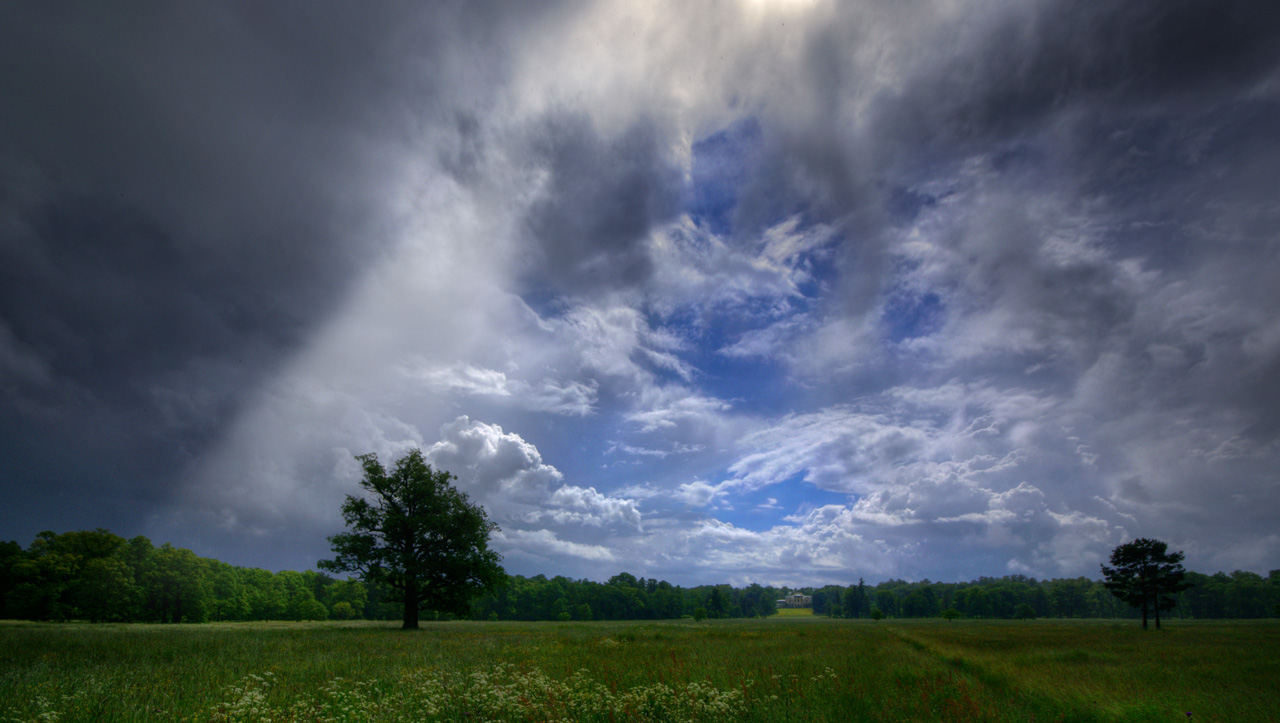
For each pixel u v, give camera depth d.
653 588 190.12
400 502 44.53
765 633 40.69
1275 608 108.56
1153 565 58.56
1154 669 18.31
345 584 121.38
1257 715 11.37
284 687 11.02
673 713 9.33
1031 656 22.67
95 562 69.94
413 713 9.07
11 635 21.84
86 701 8.92
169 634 24.67
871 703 10.38
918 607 185.38
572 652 19.58
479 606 135.75
